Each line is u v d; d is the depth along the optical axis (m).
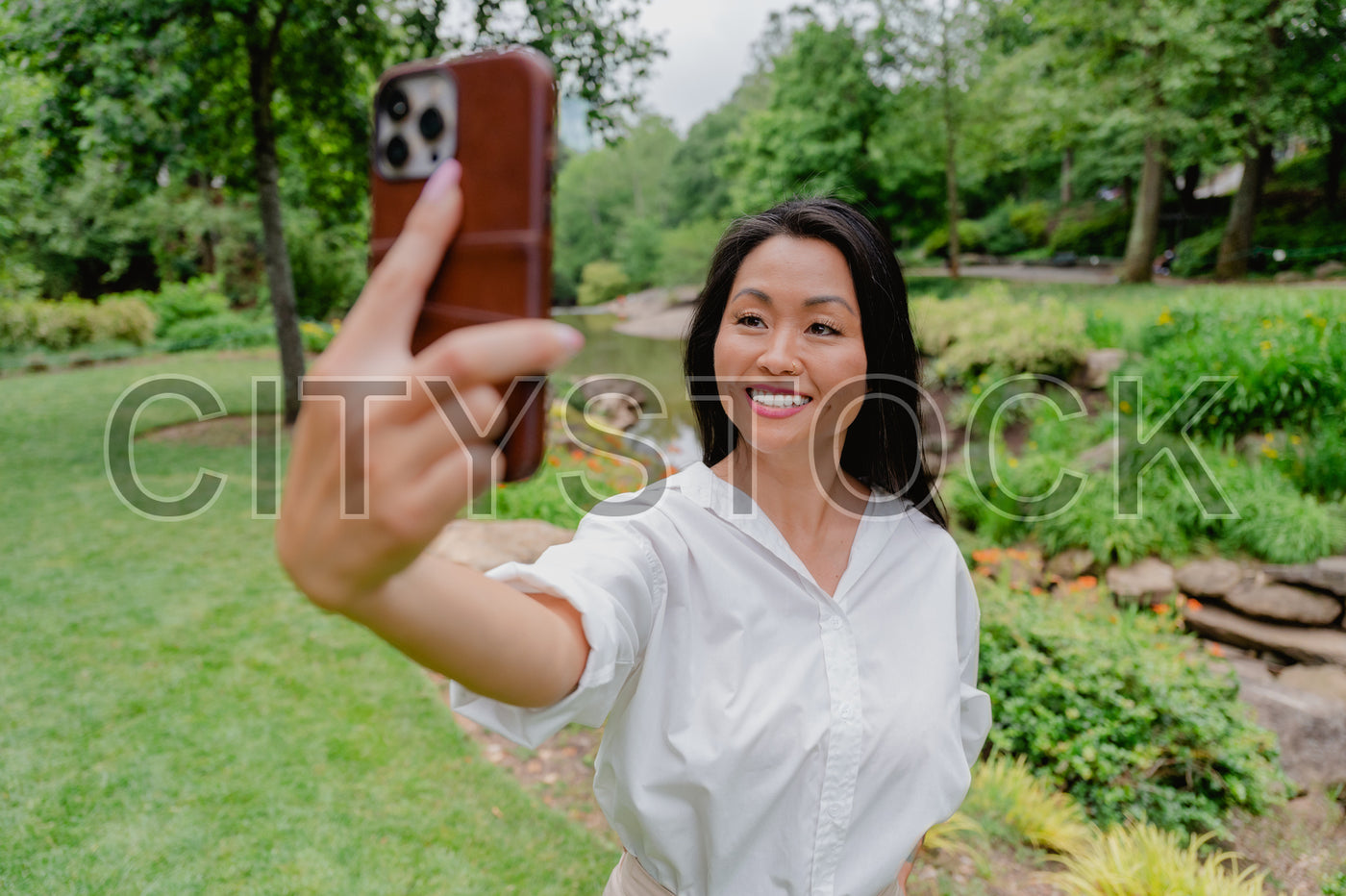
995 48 20.59
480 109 0.42
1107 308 9.67
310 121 10.77
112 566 5.39
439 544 4.55
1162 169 16.75
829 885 0.97
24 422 9.98
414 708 3.80
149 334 18.86
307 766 3.34
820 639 1.00
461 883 2.77
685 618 0.97
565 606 0.73
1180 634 5.00
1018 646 3.79
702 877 1.00
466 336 0.34
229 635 4.44
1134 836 3.00
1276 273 16.36
